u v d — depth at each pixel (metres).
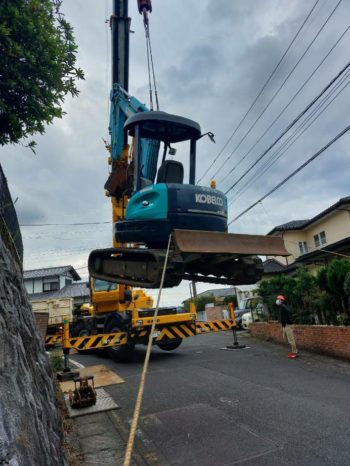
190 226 4.98
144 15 9.43
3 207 3.85
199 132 6.02
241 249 4.71
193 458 4.19
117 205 9.25
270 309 14.09
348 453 4.03
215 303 30.62
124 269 5.87
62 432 3.43
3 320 2.52
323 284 10.37
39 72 4.29
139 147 5.61
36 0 4.06
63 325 9.60
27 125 4.57
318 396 6.15
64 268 34.19
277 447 4.29
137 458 4.34
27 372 2.59
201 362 9.82
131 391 7.18
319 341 9.88
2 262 3.06
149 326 10.36
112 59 10.12
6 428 1.88
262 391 6.61
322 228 21.77
